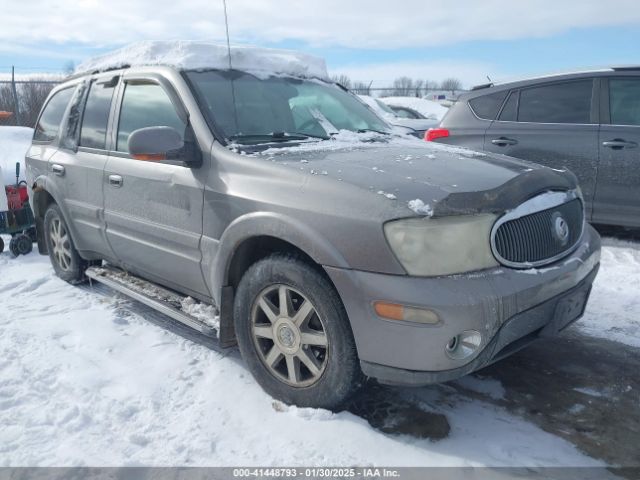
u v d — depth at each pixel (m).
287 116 3.67
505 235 2.55
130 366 3.32
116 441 2.61
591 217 5.72
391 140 3.69
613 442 2.60
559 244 2.81
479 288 2.39
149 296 3.80
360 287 2.44
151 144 3.03
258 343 2.97
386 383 2.51
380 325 2.41
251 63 3.92
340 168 2.78
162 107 3.57
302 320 2.73
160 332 3.80
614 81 5.59
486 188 2.58
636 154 5.38
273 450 2.51
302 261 2.72
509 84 6.18
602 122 5.59
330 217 2.54
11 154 11.76
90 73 4.55
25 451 2.53
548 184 2.88
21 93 18.55
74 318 4.09
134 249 3.78
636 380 3.18
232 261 3.04
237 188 2.94
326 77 4.42
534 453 2.52
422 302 2.32
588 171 5.63
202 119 3.28
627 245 5.84
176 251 3.41
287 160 2.93
